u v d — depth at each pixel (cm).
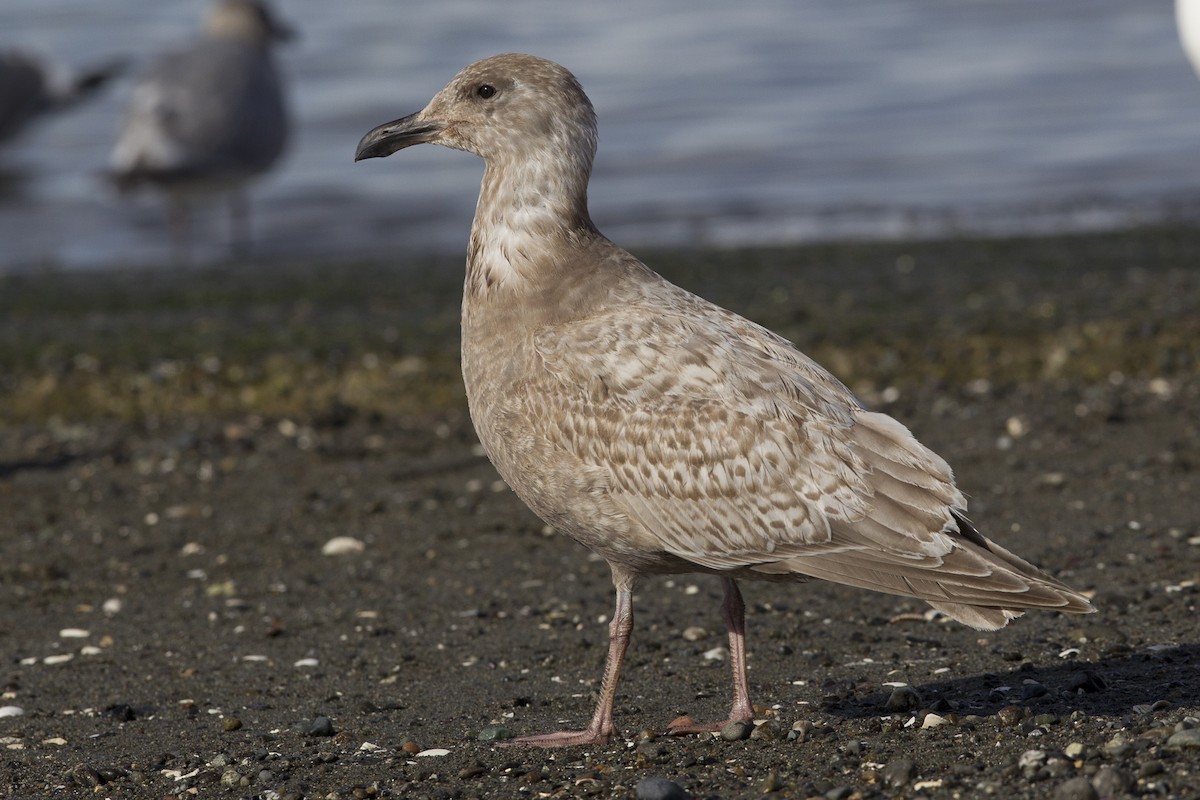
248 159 2803
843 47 3962
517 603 1198
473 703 998
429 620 1170
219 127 2772
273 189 3048
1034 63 3759
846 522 840
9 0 4522
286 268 2445
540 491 910
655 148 3195
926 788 773
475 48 3900
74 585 1282
